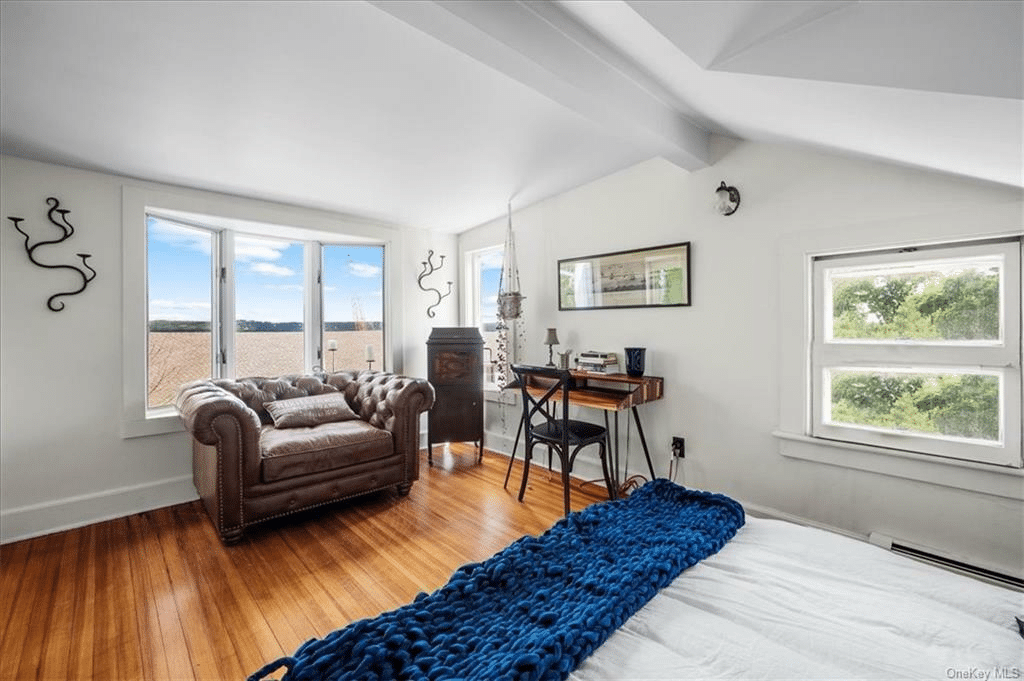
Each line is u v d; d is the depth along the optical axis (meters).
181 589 1.90
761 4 0.95
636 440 2.95
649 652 0.82
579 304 3.28
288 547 2.28
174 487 2.88
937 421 1.88
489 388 4.13
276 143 2.33
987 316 1.76
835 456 2.09
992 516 1.73
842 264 2.09
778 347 2.28
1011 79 0.81
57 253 2.50
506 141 2.40
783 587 1.00
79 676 1.43
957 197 1.75
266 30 1.44
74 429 2.55
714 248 2.52
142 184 2.78
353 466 2.74
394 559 2.16
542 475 3.38
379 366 4.13
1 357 2.35
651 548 1.17
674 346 2.72
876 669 0.75
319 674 0.79
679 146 2.22
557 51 1.55
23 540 2.35
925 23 0.80
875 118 1.31
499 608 0.99
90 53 1.54
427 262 4.27
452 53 1.58
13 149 2.31
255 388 3.14
